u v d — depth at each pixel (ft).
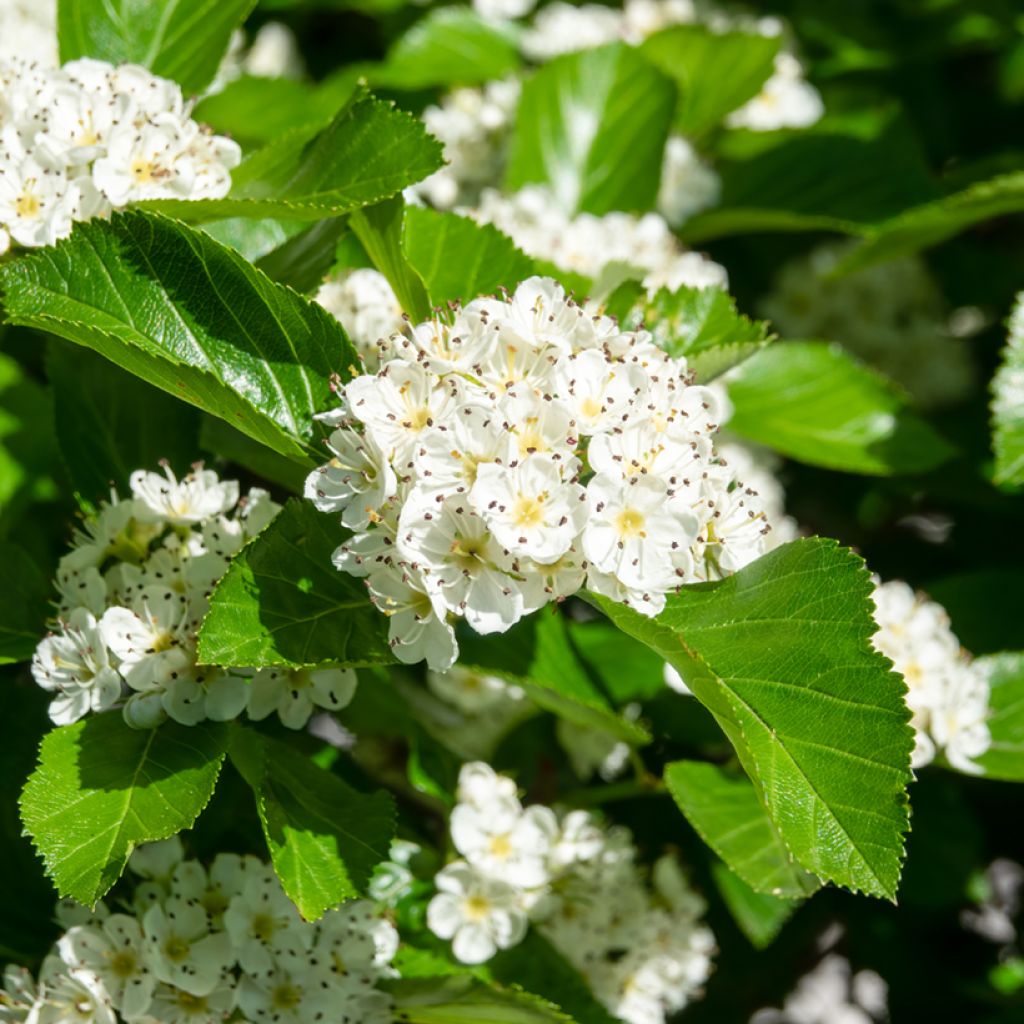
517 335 1.00
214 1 1.26
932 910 1.47
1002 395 1.32
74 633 1.06
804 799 0.96
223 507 1.11
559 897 1.22
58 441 1.16
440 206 1.52
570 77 1.52
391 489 0.97
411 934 1.18
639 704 1.28
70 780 1.01
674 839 1.43
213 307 1.05
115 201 1.10
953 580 1.46
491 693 1.30
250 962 1.08
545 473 0.97
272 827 1.02
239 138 1.49
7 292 1.02
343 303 1.22
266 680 1.07
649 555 0.97
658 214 1.58
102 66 1.15
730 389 1.44
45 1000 1.07
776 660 0.99
